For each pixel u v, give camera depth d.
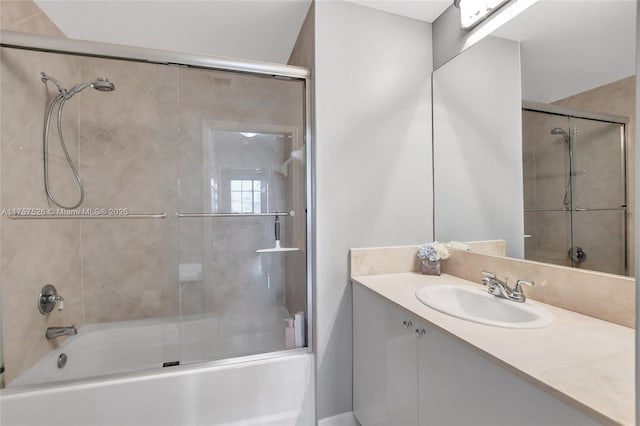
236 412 1.51
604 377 0.69
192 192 1.81
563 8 1.16
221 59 1.63
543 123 1.23
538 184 1.26
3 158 1.40
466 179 1.64
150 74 1.76
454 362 0.96
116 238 2.04
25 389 1.30
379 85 1.75
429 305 1.20
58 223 1.77
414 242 1.83
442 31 1.80
